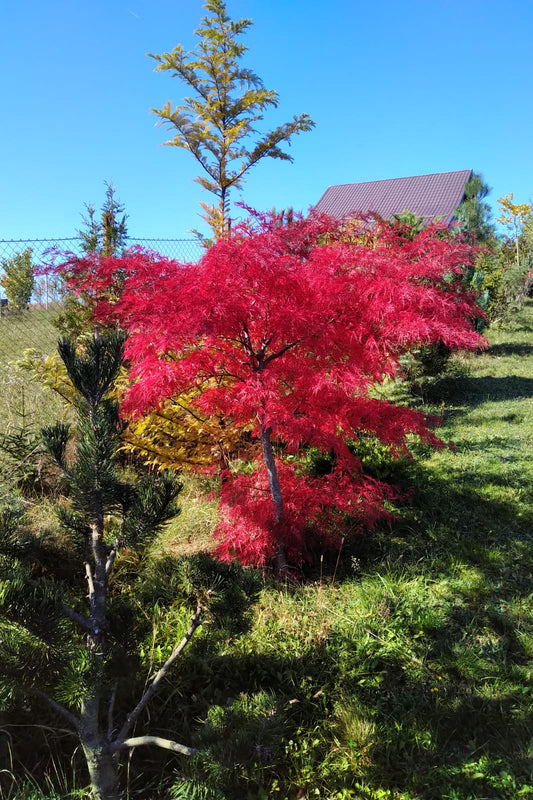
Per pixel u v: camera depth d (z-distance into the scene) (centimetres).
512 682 263
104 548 192
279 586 338
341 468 389
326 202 2994
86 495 182
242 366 328
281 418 310
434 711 246
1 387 579
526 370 960
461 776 212
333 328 285
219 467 442
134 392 276
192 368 298
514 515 434
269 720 178
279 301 288
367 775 215
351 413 333
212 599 205
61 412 526
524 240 2027
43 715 235
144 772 215
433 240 316
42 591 161
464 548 385
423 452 573
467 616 315
